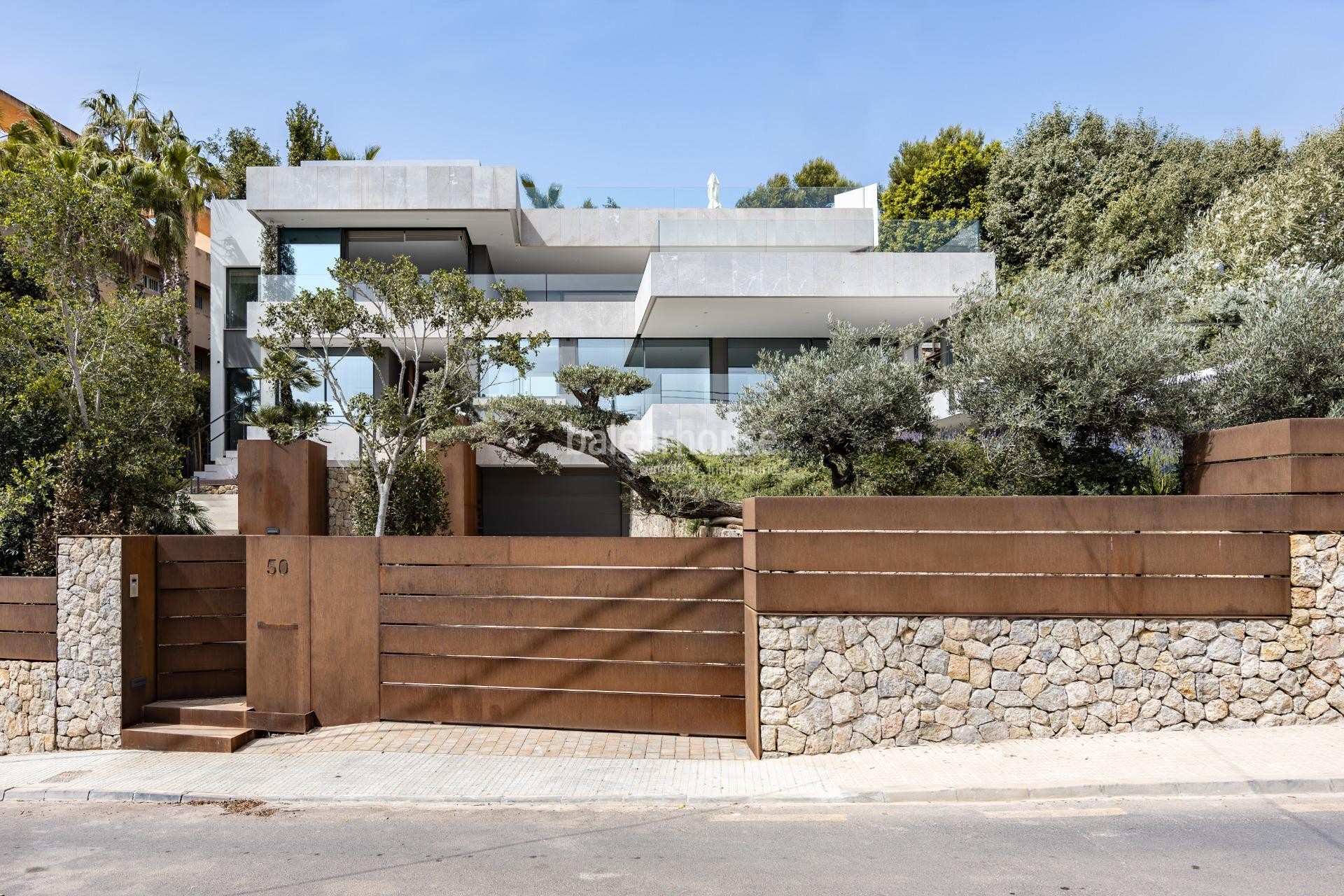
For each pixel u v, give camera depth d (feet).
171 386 48.42
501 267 87.30
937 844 18.31
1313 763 21.59
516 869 17.65
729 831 19.86
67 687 31.71
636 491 43.37
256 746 29.45
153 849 19.93
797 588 25.95
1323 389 30.89
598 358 72.13
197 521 50.80
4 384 44.88
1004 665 25.46
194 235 89.45
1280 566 25.02
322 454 52.42
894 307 65.31
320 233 76.54
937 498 25.90
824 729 25.76
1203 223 75.41
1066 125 100.53
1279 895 14.98
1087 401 29.81
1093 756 23.32
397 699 30.78
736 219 77.41
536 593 29.78
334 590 31.14
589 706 29.14
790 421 37.78
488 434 40.52
